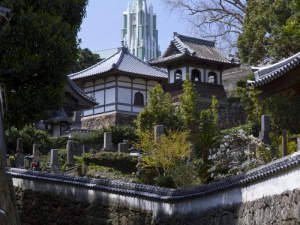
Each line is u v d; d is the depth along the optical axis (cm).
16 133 3556
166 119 3431
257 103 3338
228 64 4472
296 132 3100
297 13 2528
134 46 12669
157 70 4844
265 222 1189
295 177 1112
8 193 1198
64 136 4056
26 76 1828
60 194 1795
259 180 1230
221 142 2041
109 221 1650
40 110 1898
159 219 1518
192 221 1426
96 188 1697
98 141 3766
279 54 3403
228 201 1327
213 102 3538
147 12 12925
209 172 1967
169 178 2061
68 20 1944
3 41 1775
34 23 1802
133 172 2523
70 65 1916
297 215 1090
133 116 4747
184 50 4338
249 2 3741
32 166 2661
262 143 2016
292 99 3116
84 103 2636
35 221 1847
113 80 4734
